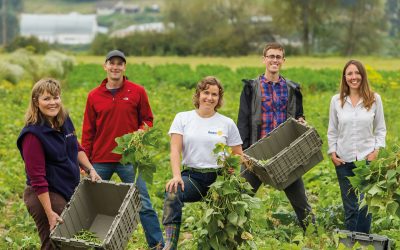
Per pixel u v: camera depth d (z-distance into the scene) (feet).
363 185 23.89
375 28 317.01
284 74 133.59
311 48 322.96
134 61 252.83
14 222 34.60
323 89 116.06
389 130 58.03
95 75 136.56
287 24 311.68
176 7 321.73
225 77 130.62
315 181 41.34
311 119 68.49
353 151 29.76
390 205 23.26
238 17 310.45
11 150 53.57
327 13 313.73
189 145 26.23
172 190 25.48
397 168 23.16
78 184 24.71
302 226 31.12
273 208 33.76
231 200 23.77
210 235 23.90
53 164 24.07
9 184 42.70
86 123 29.53
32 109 23.82
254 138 31.14
